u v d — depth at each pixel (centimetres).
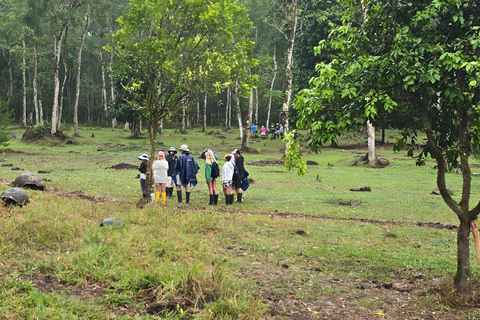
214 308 459
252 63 1509
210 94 1282
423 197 1545
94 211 958
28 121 7012
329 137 544
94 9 4634
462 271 550
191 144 3962
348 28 598
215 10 1246
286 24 4278
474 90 535
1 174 1748
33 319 396
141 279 523
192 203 1311
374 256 746
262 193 1584
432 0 523
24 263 554
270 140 4697
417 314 505
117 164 2319
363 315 499
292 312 498
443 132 642
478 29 521
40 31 3994
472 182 1930
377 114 541
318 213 1212
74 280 514
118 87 4253
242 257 711
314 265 694
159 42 1188
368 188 1712
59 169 2105
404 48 513
